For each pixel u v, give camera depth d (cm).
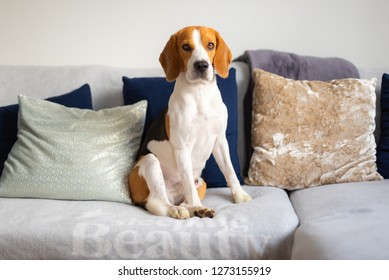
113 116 212
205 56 183
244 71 245
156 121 209
